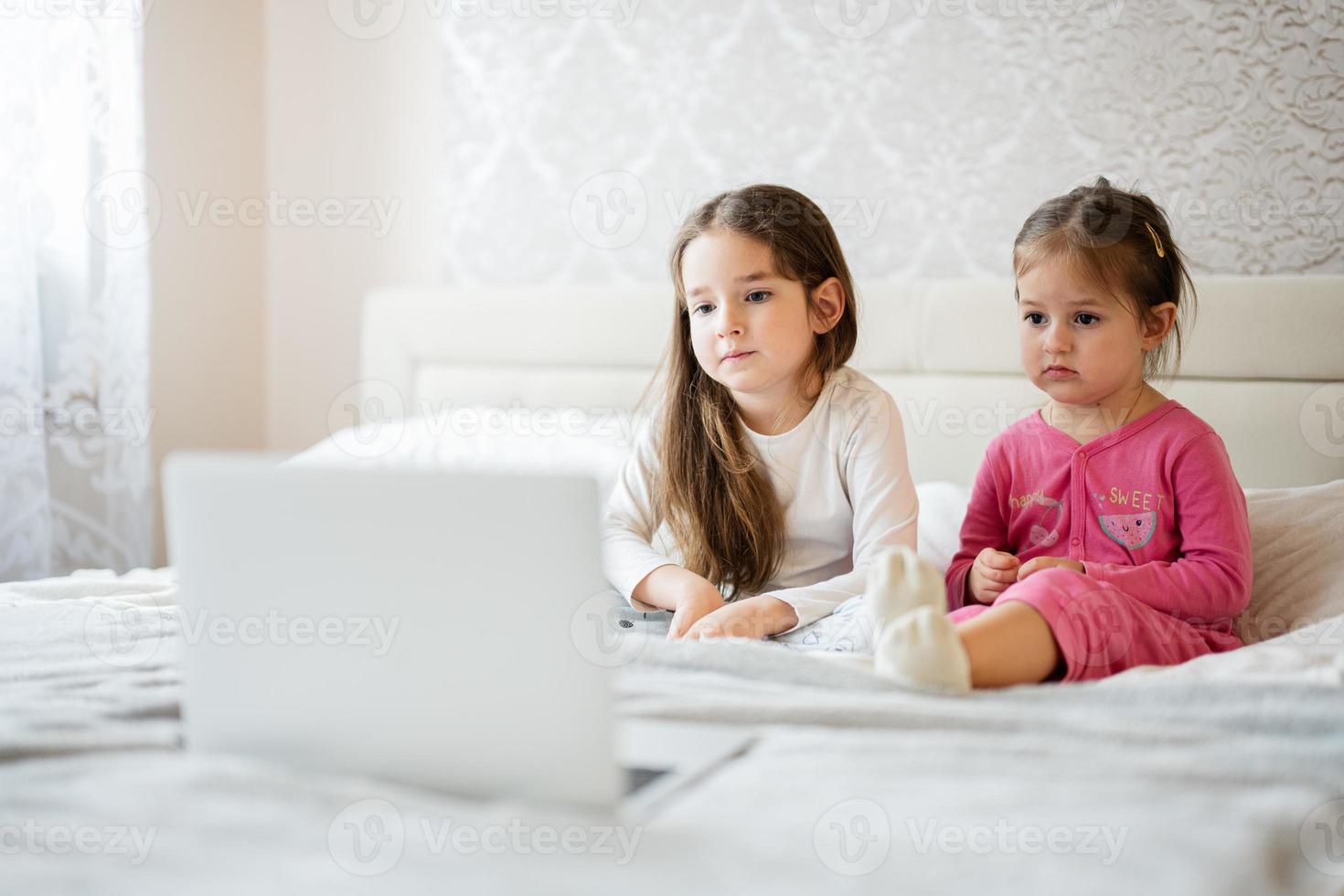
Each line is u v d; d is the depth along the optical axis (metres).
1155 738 0.74
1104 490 1.28
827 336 1.42
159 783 0.65
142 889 0.54
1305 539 1.32
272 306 2.64
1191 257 1.80
